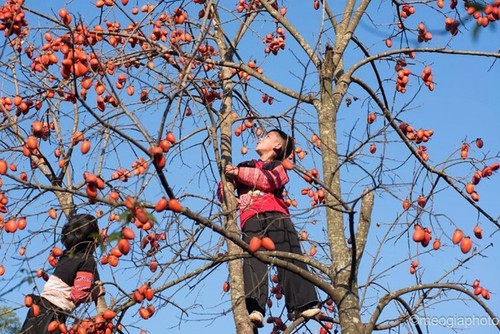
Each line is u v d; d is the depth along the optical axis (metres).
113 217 6.70
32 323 7.26
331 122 8.16
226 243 7.86
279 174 7.91
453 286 7.38
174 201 6.04
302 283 7.62
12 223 6.79
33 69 7.82
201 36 6.55
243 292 7.95
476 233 7.72
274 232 7.73
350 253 7.45
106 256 6.76
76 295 7.35
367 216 7.67
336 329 8.31
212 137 7.89
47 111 8.00
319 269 7.26
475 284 7.95
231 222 7.64
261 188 7.87
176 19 8.48
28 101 7.87
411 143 7.87
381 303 7.14
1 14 7.32
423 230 6.89
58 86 7.31
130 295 6.87
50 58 7.50
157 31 8.59
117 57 7.82
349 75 8.45
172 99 6.04
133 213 5.64
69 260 7.43
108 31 8.47
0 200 6.90
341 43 8.72
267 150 8.37
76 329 6.88
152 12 8.02
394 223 7.06
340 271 7.25
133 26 8.79
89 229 7.39
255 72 8.52
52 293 7.33
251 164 8.17
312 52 8.27
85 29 7.30
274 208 7.82
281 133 8.45
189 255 6.84
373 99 8.38
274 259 6.79
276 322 8.36
